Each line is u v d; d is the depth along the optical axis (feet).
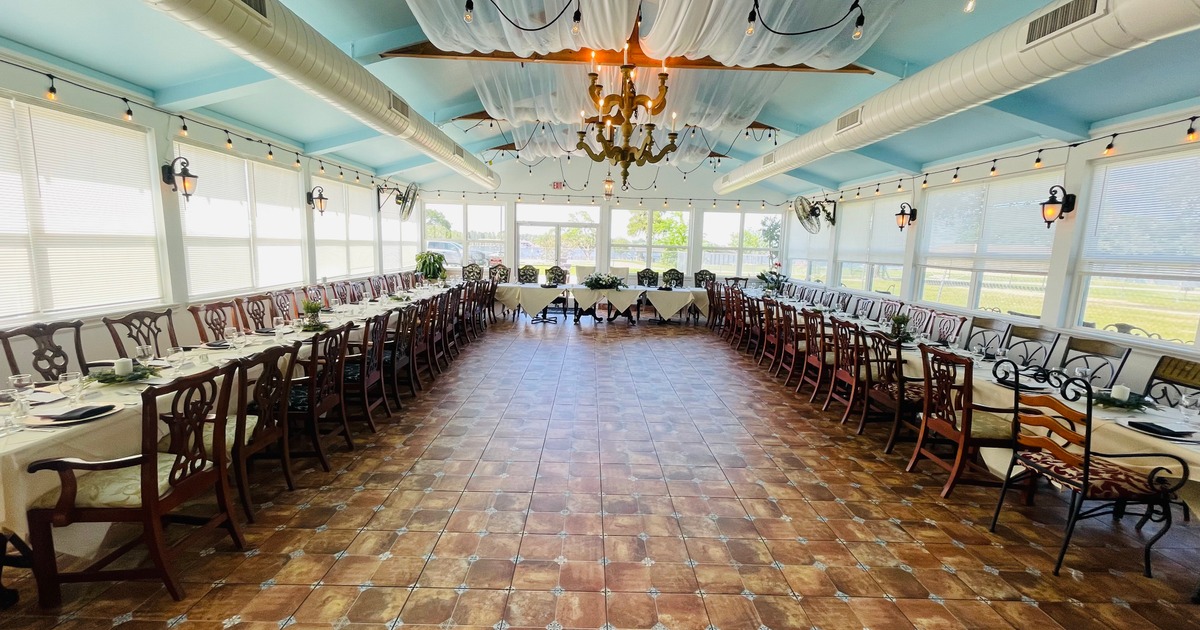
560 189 36.27
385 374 15.42
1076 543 8.34
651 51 11.83
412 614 6.31
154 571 6.29
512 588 6.82
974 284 19.27
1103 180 14.25
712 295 29.35
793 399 15.89
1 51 10.37
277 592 6.63
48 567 6.15
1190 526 9.00
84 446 6.61
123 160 13.53
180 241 15.15
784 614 6.51
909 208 22.38
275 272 20.75
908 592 7.00
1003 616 6.59
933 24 12.28
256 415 9.46
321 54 10.41
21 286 11.42
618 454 11.30
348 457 10.85
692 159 26.66
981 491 10.06
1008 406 10.02
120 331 13.34
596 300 29.60
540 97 17.95
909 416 12.08
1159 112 12.42
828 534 8.39
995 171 17.78
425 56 14.69
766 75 15.72
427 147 19.16
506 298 30.53
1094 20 7.41
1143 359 12.94
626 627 6.20
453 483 9.74
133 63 12.45
